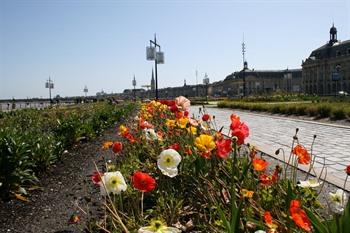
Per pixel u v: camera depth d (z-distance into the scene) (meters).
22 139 6.13
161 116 7.69
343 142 10.70
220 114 28.55
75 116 12.73
